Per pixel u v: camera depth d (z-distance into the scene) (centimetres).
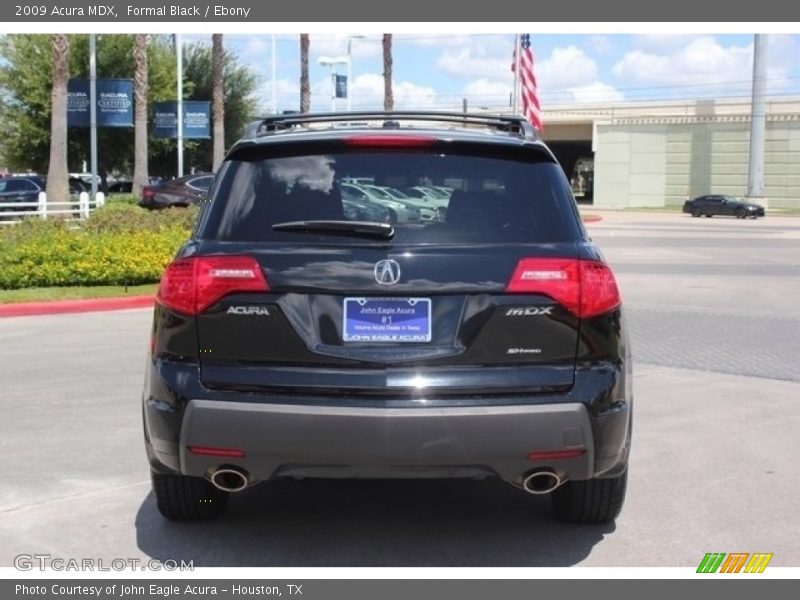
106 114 3397
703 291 1543
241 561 442
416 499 531
